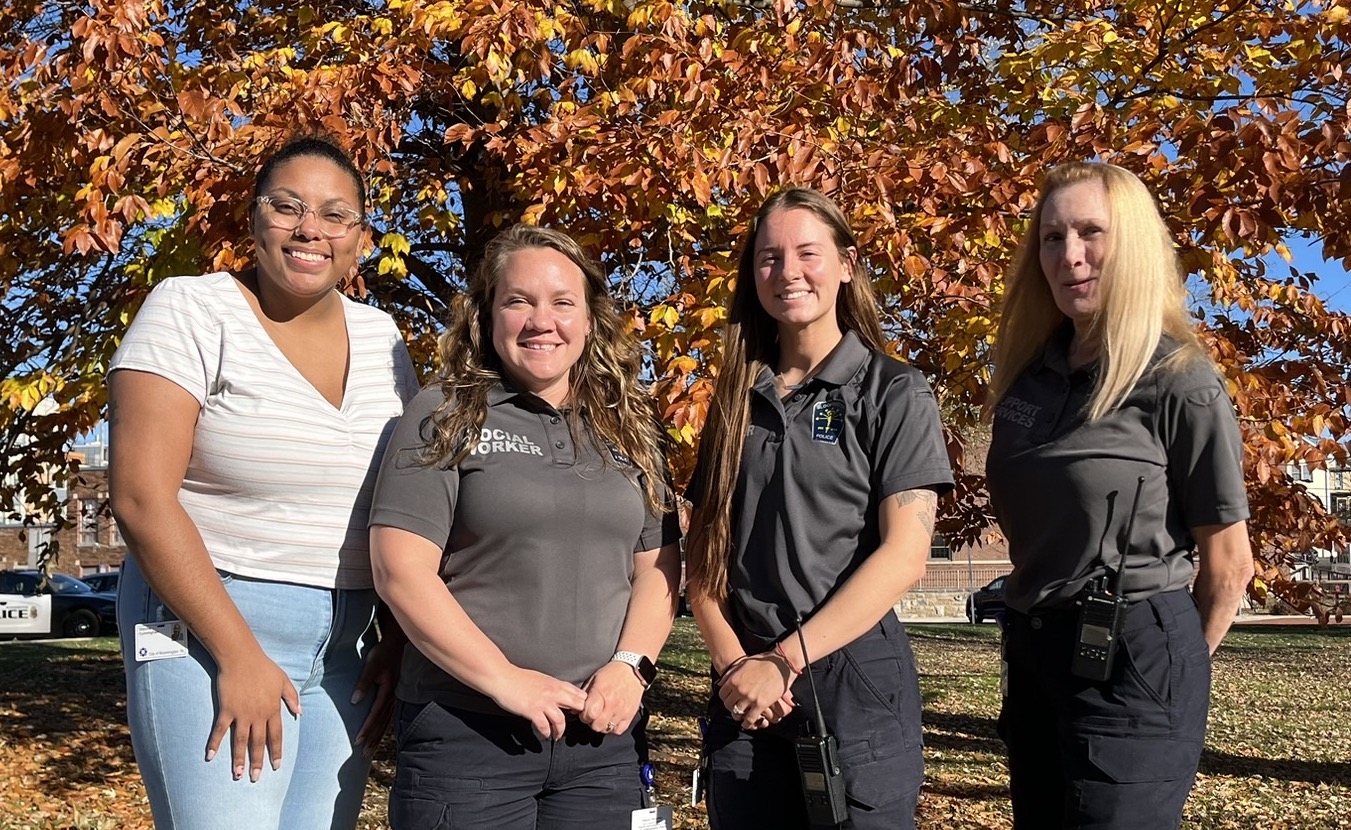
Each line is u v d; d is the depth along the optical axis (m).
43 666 13.61
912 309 5.78
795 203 2.94
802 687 2.78
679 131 4.99
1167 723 2.69
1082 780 2.75
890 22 6.97
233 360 2.53
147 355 2.42
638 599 2.84
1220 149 4.51
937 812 7.29
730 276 4.70
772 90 5.57
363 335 2.86
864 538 2.80
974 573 33.03
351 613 2.69
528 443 2.70
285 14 7.18
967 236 5.14
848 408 2.80
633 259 6.01
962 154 5.11
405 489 2.58
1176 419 2.70
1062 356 2.94
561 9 5.92
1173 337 2.80
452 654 2.50
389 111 5.71
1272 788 8.45
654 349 5.06
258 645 2.49
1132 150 5.00
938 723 10.91
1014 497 2.90
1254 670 16.45
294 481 2.56
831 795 2.66
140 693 2.50
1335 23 5.09
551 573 2.64
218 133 5.01
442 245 7.80
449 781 2.57
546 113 6.66
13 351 7.69
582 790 2.68
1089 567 2.75
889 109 6.14
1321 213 4.47
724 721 2.91
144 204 4.78
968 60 6.55
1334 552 6.87
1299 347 6.09
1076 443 2.77
